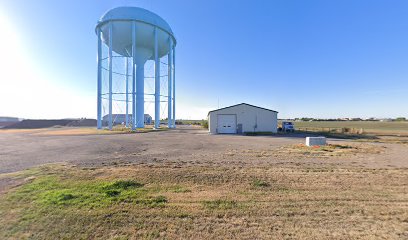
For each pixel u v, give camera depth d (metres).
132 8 29.55
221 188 5.46
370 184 5.80
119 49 32.88
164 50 35.16
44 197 4.68
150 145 13.85
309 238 3.24
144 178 6.22
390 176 6.57
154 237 3.29
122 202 4.52
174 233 3.39
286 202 4.58
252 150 11.70
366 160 9.05
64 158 9.26
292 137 21.00
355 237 3.27
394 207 4.36
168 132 27.70
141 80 33.62
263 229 3.50
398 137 22.09
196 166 7.68
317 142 13.91
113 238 3.25
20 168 7.41
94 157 9.48
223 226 3.60
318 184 5.79
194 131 30.23
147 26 30.09
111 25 28.52
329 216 3.95
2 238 3.22
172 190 5.28
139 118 33.72
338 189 5.40
